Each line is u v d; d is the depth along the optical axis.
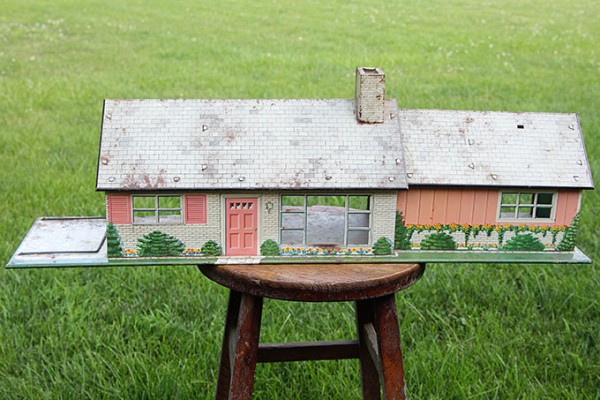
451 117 3.54
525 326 4.88
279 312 5.08
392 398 3.49
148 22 16.45
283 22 16.72
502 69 12.38
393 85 10.90
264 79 11.20
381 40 14.73
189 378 4.36
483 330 4.80
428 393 4.24
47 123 9.01
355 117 3.43
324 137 3.35
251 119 3.40
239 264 3.31
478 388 4.21
